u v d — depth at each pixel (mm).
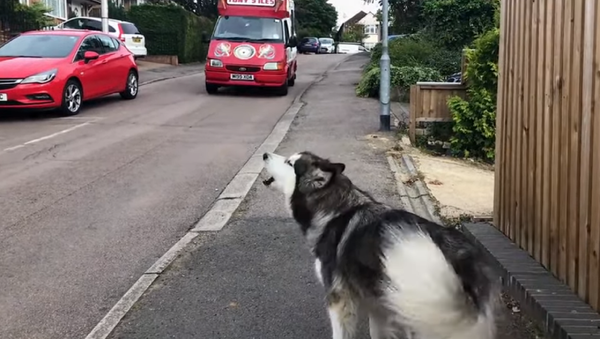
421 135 8539
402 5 23047
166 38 27047
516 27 4285
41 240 4734
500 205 4629
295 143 8477
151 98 13977
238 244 4641
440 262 2213
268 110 12125
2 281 3984
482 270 2336
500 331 3141
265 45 14523
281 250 4500
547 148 3711
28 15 21109
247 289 3826
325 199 2811
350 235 2586
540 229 3826
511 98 4375
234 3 15367
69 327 3381
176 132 9492
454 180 6516
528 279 3564
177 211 5516
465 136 8008
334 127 9719
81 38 12094
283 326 3340
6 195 5914
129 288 3883
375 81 13523
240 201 5773
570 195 3391
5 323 3424
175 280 3965
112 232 4945
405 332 2336
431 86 8422
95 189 6180
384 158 7609
